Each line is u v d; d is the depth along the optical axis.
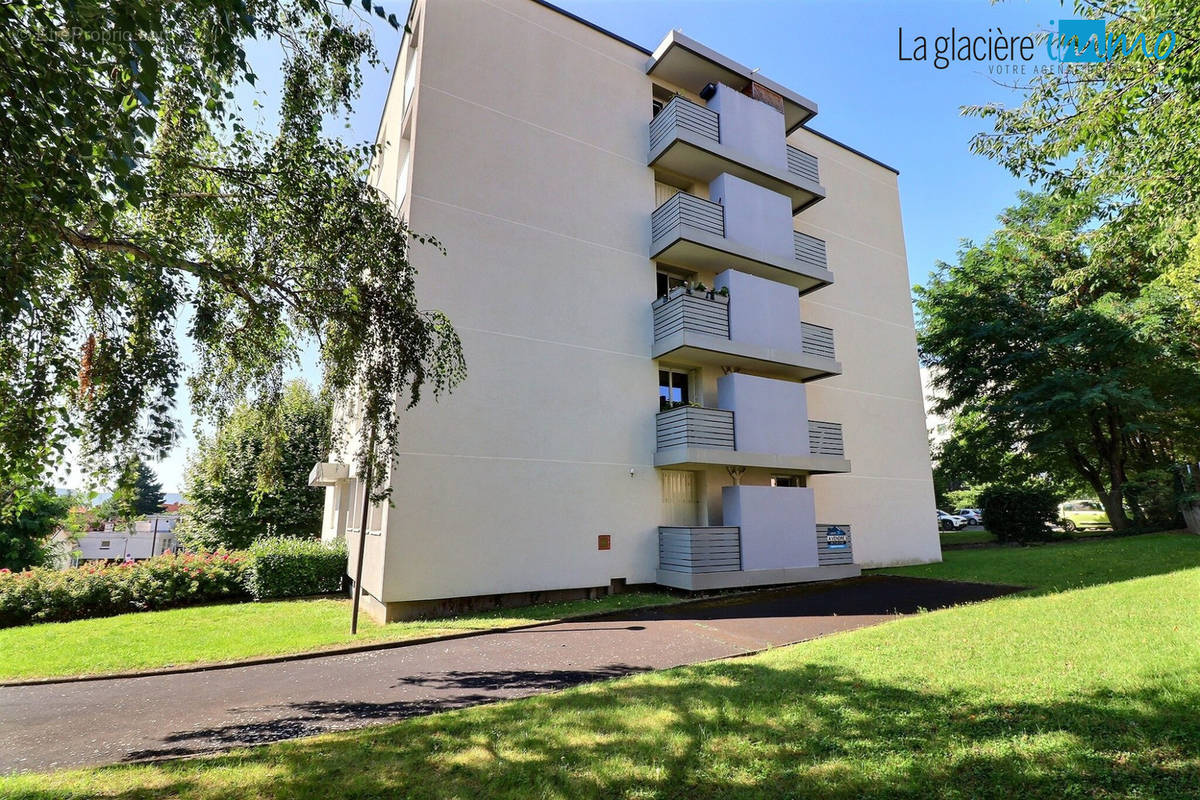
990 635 6.52
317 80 5.89
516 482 10.70
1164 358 17.58
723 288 13.03
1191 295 11.84
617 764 3.80
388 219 6.61
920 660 5.77
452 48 11.65
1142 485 18.20
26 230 3.62
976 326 20.88
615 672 6.34
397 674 6.46
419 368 6.97
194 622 9.57
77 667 6.86
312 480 14.95
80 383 5.09
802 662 6.03
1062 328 19.17
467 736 4.36
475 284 10.99
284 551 12.82
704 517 12.73
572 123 12.97
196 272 5.80
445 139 11.20
